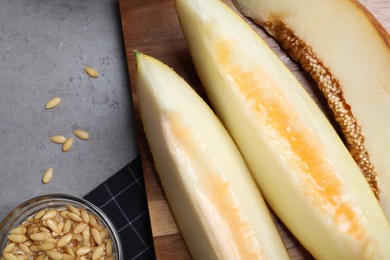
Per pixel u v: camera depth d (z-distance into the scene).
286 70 0.34
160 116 0.30
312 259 0.34
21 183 0.40
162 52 0.37
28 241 0.37
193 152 0.31
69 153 0.40
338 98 0.34
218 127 0.32
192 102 0.31
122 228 0.38
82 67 0.42
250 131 0.32
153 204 0.35
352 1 0.32
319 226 0.32
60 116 0.41
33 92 0.41
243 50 0.32
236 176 0.31
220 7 0.32
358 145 0.34
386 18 0.37
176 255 0.34
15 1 0.43
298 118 0.32
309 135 0.32
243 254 0.31
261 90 0.33
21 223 0.37
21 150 0.40
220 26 0.32
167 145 0.30
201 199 0.30
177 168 0.30
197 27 0.32
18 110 0.41
